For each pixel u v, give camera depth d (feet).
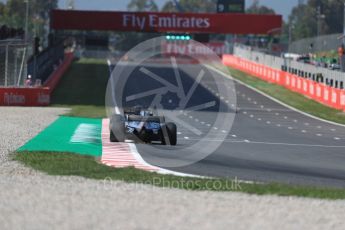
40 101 392.88
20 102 391.24
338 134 294.87
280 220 96.17
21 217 92.27
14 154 168.14
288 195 119.55
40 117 311.47
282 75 597.52
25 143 197.06
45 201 104.12
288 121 360.89
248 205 107.04
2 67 414.00
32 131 237.45
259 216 98.37
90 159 164.55
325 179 153.58
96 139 223.92
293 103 472.03
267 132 292.40
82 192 113.60
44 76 520.42
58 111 357.82
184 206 103.96
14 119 291.58
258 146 229.45
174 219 93.97
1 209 97.09
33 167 147.13
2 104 388.98
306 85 516.73
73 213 95.71
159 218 94.32
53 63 604.08
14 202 102.53
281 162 184.55
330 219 98.48
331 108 439.63
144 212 98.12
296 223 94.63
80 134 237.45
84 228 86.63
